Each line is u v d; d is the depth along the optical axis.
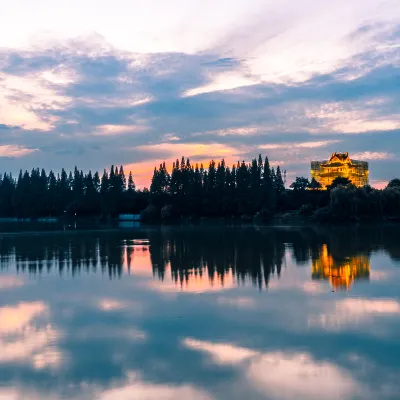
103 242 63.50
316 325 18.72
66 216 167.38
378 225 100.06
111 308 22.41
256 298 23.81
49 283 29.61
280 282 28.20
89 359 15.59
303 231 81.94
